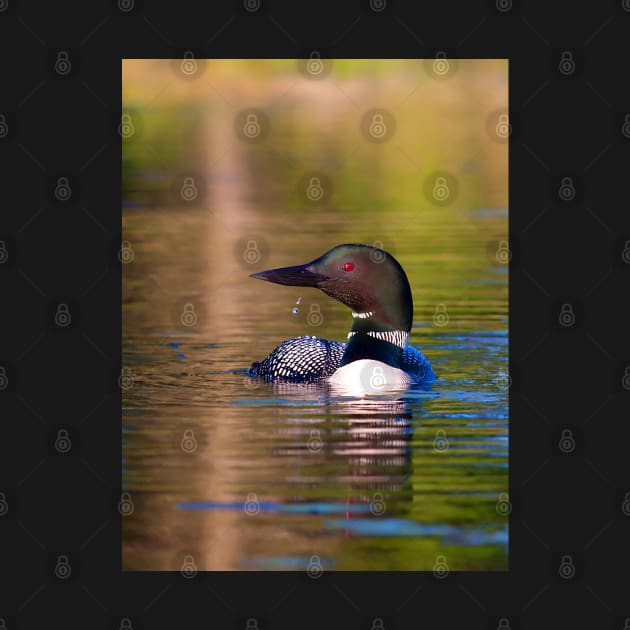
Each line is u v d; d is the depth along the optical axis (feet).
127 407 33.32
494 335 43.21
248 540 23.76
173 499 25.80
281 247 60.59
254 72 115.24
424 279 53.01
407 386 35.70
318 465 27.91
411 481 26.84
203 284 53.47
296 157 91.20
